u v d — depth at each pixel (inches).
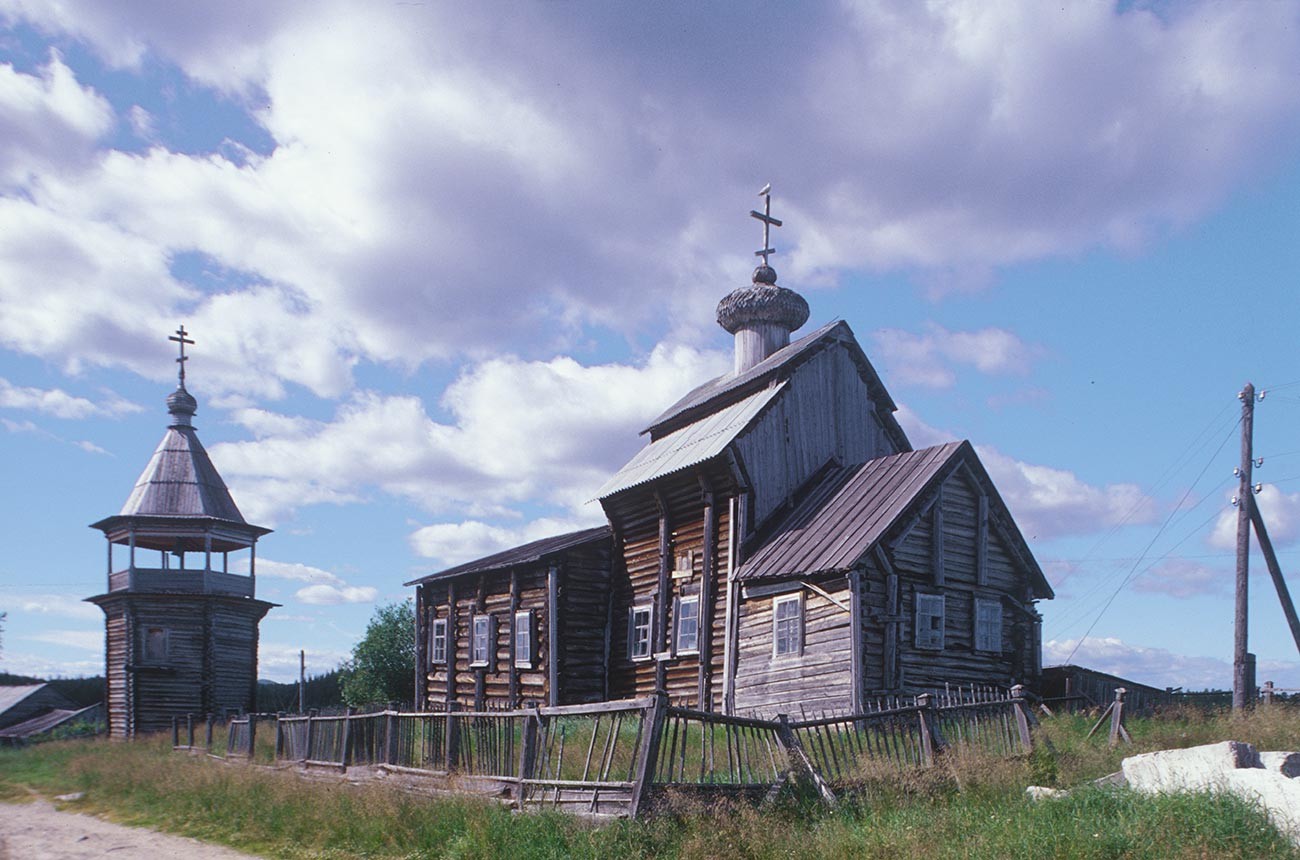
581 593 1204.5
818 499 1038.4
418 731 670.5
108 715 1717.5
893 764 517.3
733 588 989.2
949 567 930.7
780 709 893.8
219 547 1936.5
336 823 541.0
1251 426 956.6
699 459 1045.2
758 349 1330.0
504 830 465.7
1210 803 382.6
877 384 1203.9
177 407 1886.1
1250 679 926.4
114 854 530.6
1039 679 964.6
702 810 453.7
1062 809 413.4
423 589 1471.5
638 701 479.8
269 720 1242.6
